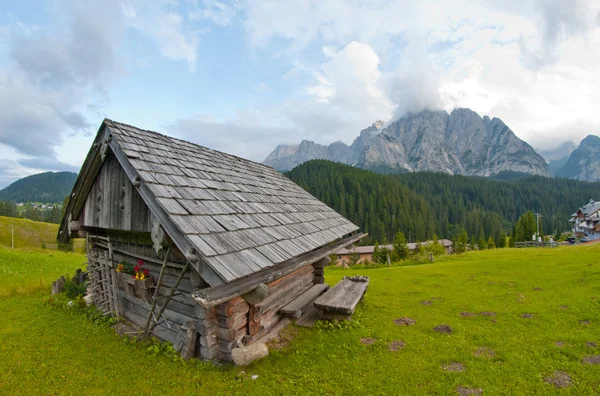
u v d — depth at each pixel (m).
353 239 12.48
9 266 17.48
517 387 5.62
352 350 7.13
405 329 8.61
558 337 7.70
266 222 7.53
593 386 5.61
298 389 5.50
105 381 5.72
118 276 8.39
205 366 5.98
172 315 6.91
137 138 7.45
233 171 10.14
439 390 5.53
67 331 8.08
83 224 9.25
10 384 5.68
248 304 6.90
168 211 5.26
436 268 20.30
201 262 4.91
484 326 8.78
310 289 10.57
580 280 12.98
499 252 30.75
